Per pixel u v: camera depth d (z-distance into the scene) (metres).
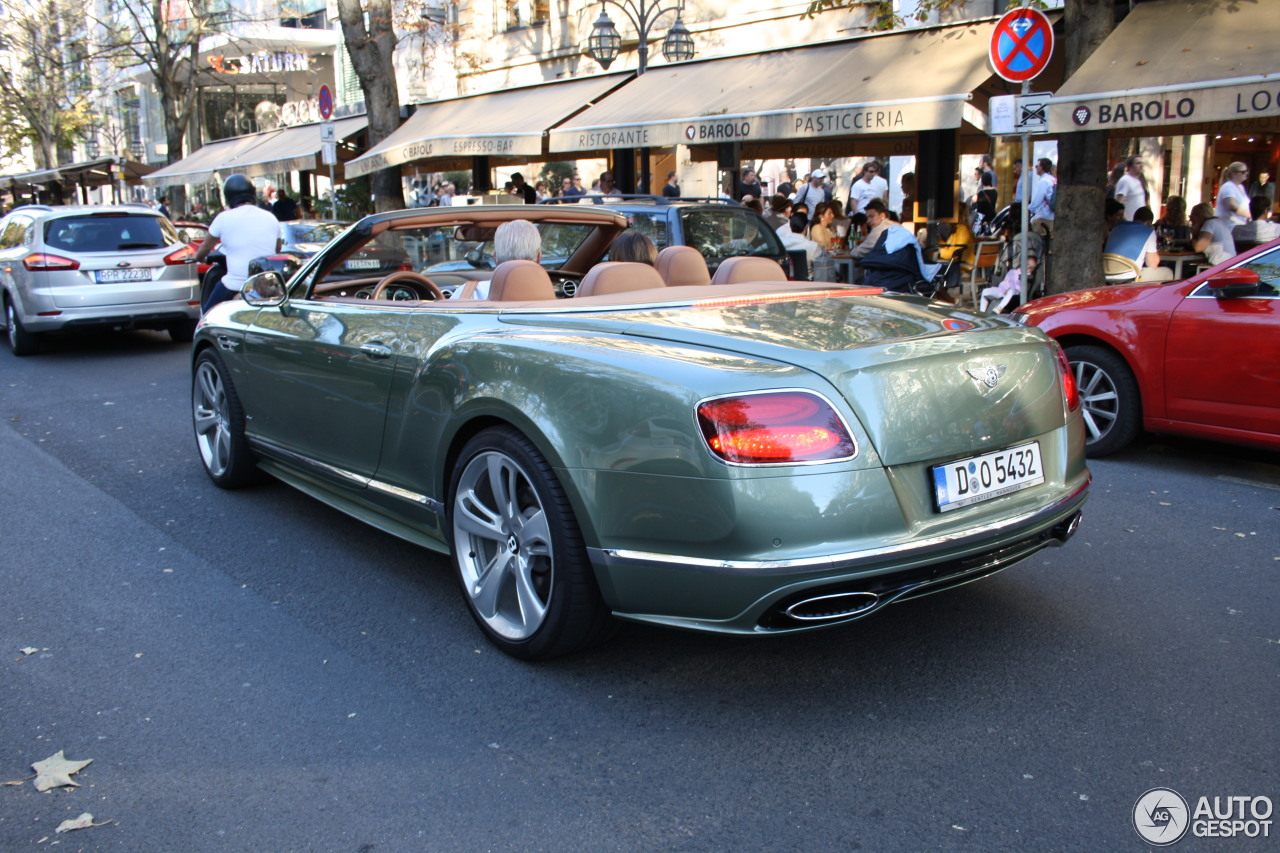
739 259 4.24
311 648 3.56
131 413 8.01
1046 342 3.38
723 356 2.90
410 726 3.00
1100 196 8.77
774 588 2.68
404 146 15.74
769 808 2.55
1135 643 3.46
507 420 3.20
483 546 3.52
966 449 2.96
